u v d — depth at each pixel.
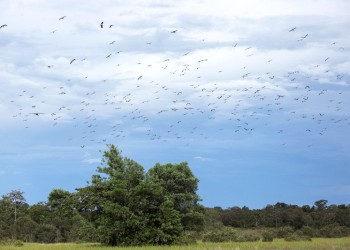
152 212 65.19
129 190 65.31
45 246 60.50
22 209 108.25
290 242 60.62
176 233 64.31
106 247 56.53
